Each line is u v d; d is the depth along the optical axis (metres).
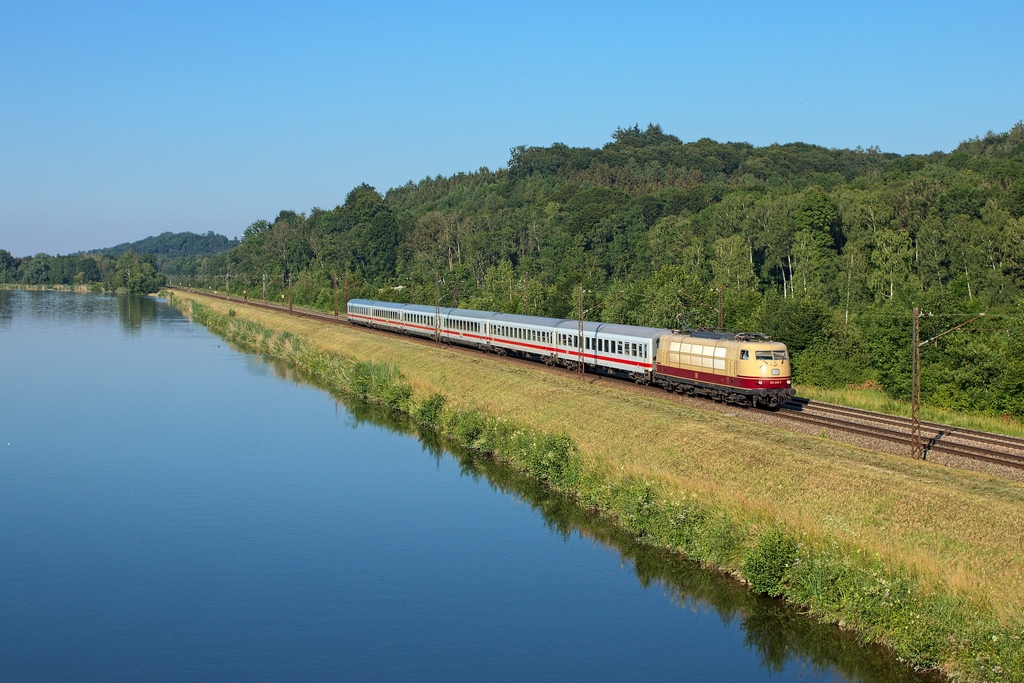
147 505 47.34
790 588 30.92
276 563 38.69
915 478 34.88
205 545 41.12
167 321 175.00
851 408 53.91
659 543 37.31
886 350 62.66
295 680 28.39
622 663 28.83
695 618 31.59
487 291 116.50
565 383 63.72
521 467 50.81
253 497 48.53
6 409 74.69
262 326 134.50
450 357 82.56
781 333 71.94
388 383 75.06
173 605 34.47
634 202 181.25
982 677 23.98
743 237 129.38
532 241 175.00
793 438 42.91
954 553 29.38
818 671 27.33
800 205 124.38
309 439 62.47
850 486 35.19
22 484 51.59
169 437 63.50
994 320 60.84
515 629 31.55
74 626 32.78
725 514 35.38
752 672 27.77
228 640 31.28
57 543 41.62
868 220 117.12
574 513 43.47
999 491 33.09
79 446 60.91
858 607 28.11
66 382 89.62
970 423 51.75
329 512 45.59
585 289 92.25
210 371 97.81
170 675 28.80
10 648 30.97
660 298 78.81
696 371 56.94
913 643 25.95
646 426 48.38
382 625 32.22
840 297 105.19
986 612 25.55
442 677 28.20
